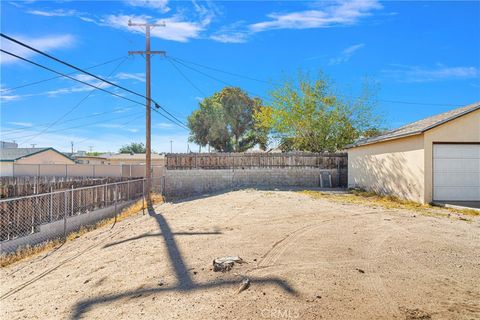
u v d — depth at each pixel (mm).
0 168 30281
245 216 9297
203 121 38438
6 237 8406
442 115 14305
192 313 3602
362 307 3572
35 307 4355
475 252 5543
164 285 4461
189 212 11016
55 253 7559
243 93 38750
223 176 19562
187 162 19578
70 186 13188
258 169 19625
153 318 3570
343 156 19875
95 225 11023
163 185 19297
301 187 19031
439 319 3316
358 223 8000
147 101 16672
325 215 9180
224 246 6105
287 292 3969
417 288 4066
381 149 15328
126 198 16234
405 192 13289
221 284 4324
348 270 4676
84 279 5148
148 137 16734
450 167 12094
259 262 5102
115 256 6141
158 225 8891
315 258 5227
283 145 25172
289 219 8648
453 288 4070
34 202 9461
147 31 16719
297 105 22906
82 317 3797
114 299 4195
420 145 12305
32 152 32844
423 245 5957
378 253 5480
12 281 5793
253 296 3904
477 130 12117
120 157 40281
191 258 5531
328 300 3736
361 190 16688
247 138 39844
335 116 22766
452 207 10555
